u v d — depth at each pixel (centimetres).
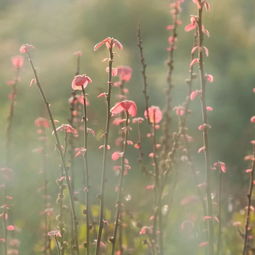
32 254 1010
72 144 730
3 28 4406
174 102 3044
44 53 3359
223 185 1018
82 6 5181
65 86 2656
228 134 3572
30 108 1758
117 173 787
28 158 1328
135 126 1922
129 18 5091
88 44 4703
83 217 925
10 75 2208
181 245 891
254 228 905
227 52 4647
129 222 920
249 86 4022
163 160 759
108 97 566
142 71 731
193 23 588
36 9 5544
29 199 1184
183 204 878
